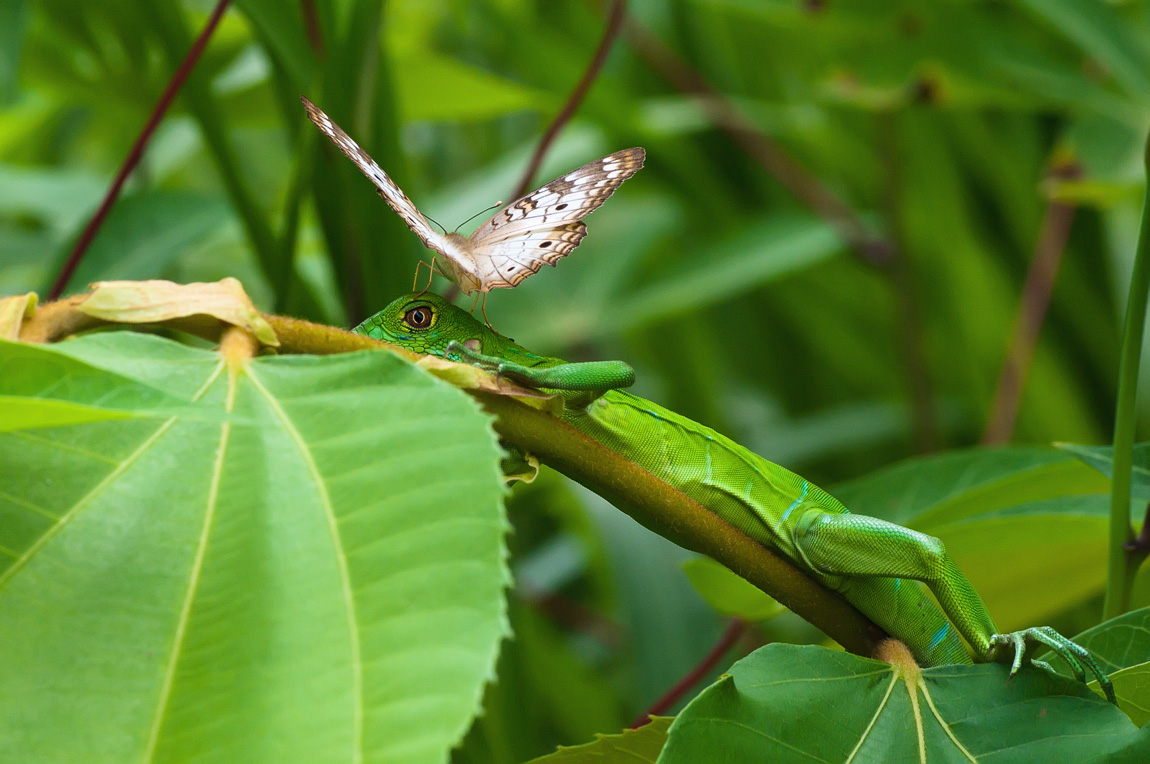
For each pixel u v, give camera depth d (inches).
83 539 21.4
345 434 21.6
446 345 24.8
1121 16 29.2
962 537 25.0
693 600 28.6
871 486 25.7
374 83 25.8
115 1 27.6
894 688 22.5
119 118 31.3
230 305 22.2
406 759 16.8
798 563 24.9
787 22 29.7
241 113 29.4
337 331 22.5
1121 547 23.8
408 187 26.4
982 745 22.3
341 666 18.7
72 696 18.8
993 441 29.2
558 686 28.9
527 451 23.0
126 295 22.2
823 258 31.7
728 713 22.1
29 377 21.1
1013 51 28.9
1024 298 29.5
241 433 21.7
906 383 32.3
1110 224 32.4
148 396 20.7
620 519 28.8
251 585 20.5
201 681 19.0
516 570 29.5
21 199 29.1
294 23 25.6
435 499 21.1
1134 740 22.1
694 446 25.2
